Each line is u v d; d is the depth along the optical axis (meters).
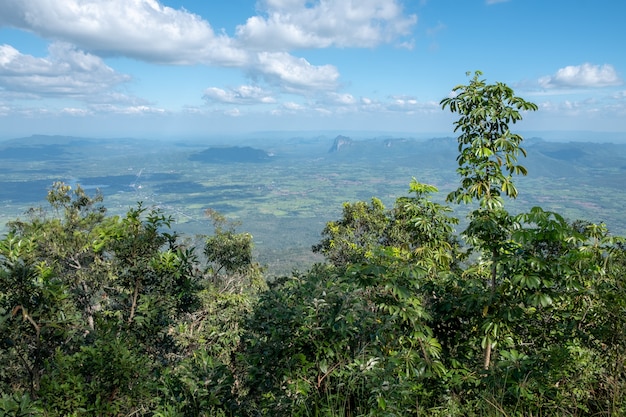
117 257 4.54
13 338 3.31
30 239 3.57
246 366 2.82
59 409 2.73
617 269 3.25
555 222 2.69
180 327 6.86
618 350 2.85
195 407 2.93
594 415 2.65
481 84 3.82
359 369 2.38
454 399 2.78
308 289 2.76
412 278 3.08
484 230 3.22
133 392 2.96
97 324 3.81
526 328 3.41
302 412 2.40
